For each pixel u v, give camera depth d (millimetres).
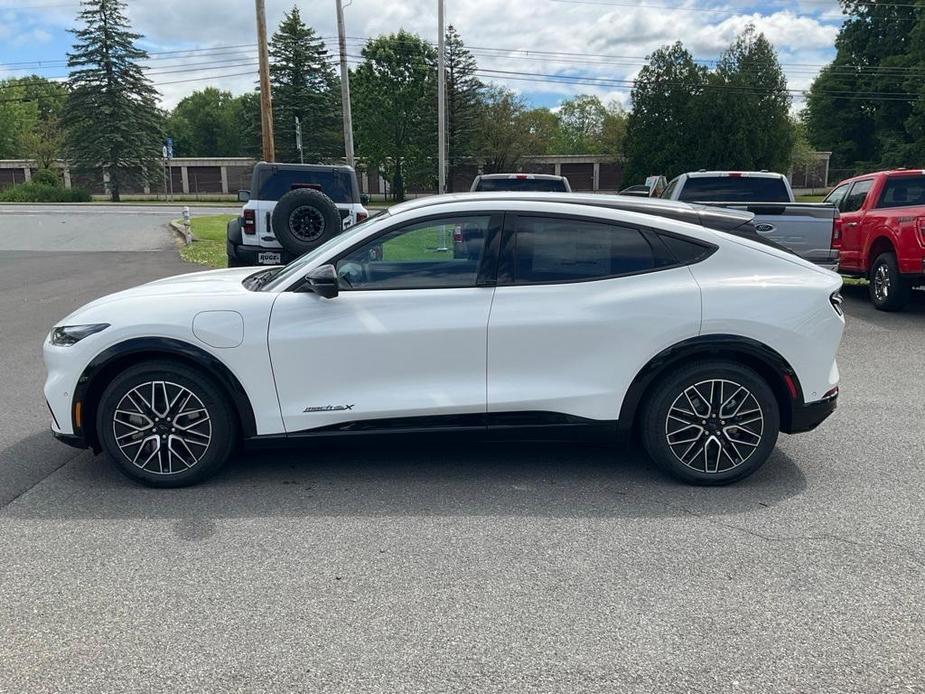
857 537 3695
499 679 2605
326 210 11008
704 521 3887
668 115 46938
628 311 4191
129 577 3316
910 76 51875
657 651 2764
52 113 79500
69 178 65562
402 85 61781
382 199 66000
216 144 107438
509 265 4266
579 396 4258
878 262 10383
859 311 10469
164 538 3701
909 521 3873
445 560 3469
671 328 4172
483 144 59469
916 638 2846
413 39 61906
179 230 23203
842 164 61500
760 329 4176
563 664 2689
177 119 107000
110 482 4445
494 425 4293
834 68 60281
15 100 77875
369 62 61906
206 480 4422
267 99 24266
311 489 4328
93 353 4180
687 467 4336
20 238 22547
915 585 3230
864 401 6102
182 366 4223
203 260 16703
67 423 4293
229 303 4215
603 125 68562
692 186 10844
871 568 3381
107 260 17109
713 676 2621
